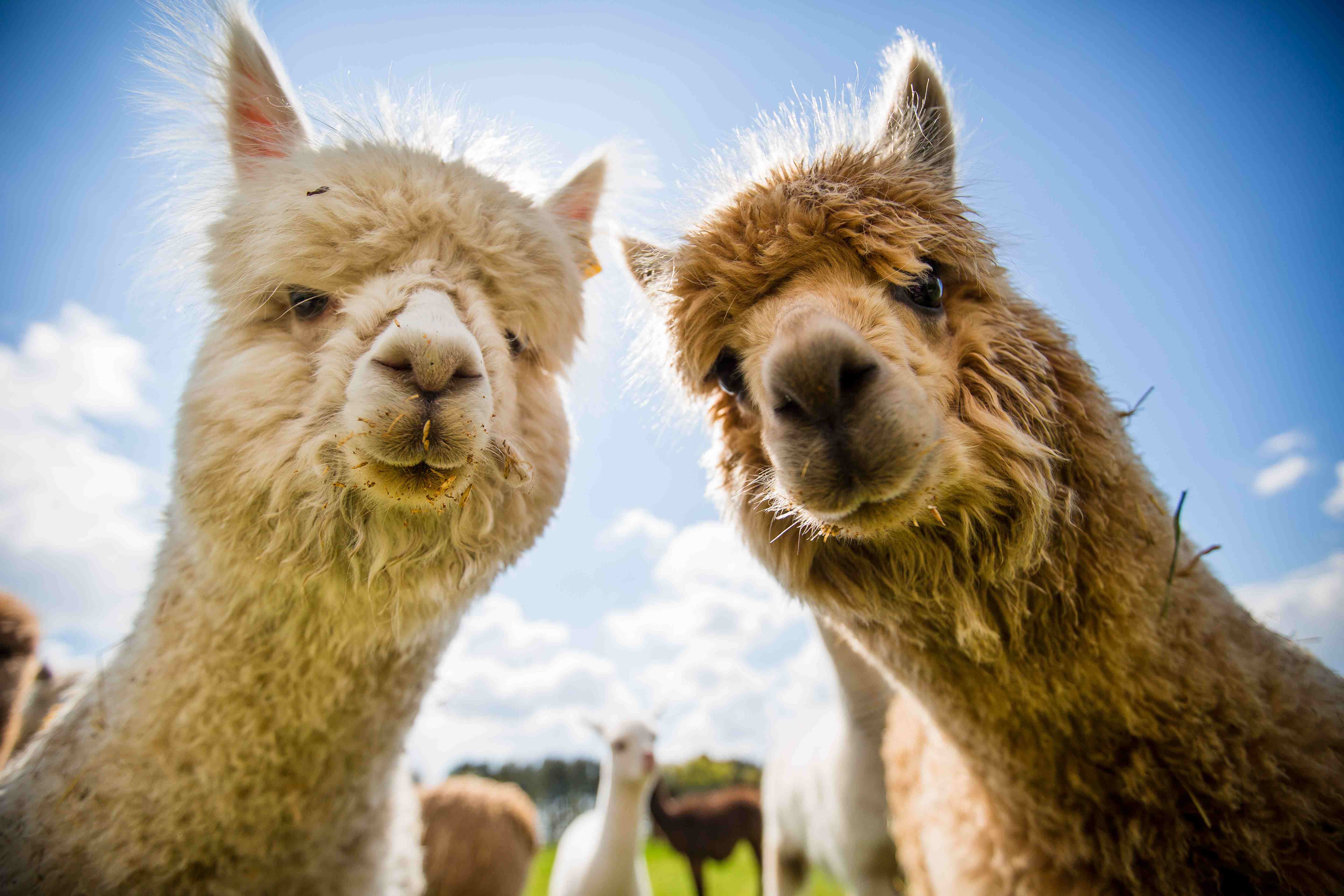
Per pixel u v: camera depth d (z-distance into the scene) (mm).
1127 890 399
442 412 400
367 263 465
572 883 1628
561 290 548
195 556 458
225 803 437
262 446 429
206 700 435
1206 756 375
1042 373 414
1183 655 387
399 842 622
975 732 442
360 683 463
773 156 514
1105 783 403
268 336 468
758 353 416
